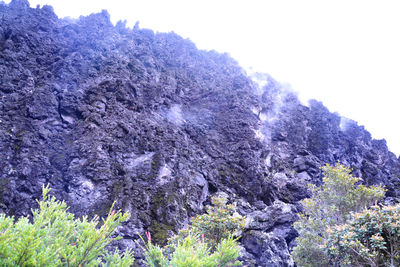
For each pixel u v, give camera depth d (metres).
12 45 41.22
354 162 58.72
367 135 70.06
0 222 5.49
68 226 6.65
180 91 55.34
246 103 56.78
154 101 45.88
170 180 31.59
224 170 41.00
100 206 25.58
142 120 39.94
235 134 49.12
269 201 38.31
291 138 58.12
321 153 55.66
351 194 19.80
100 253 6.38
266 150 48.69
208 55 77.50
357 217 13.24
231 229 16.86
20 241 4.94
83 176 28.02
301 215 21.69
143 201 27.55
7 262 4.75
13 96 33.66
